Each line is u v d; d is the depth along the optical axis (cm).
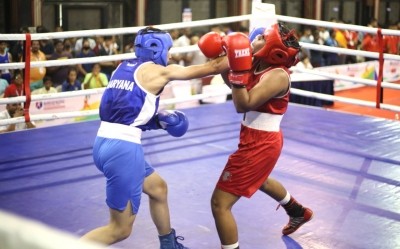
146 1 1162
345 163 430
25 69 456
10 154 447
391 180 393
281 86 250
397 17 1664
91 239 237
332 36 1175
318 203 351
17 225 64
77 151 459
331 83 839
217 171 414
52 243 63
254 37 284
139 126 241
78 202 352
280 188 295
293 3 1416
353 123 546
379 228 314
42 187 378
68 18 1062
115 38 980
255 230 313
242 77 232
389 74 1217
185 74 241
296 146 473
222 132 517
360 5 1546
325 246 292
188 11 952
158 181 262
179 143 483
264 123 259
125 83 241
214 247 290
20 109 598
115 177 235
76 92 486
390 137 501
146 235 305
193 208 342
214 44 240
